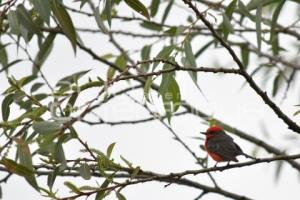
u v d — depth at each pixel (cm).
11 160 842
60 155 911
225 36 1219
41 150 913
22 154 851
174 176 979
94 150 927
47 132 835
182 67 968
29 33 1166
